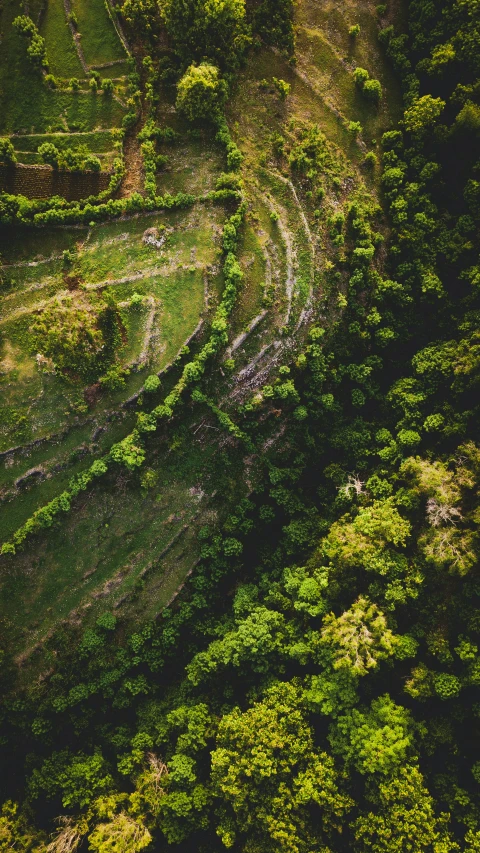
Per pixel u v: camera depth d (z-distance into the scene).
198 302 44.38
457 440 43.03
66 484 44.53
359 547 40.12
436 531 39.41
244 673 44.31
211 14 41.50
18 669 45.38
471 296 44.41
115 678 45.53
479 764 39.09
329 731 39.94
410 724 39.19
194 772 42.22
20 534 43.62
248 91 45.88
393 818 36.44
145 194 44.41
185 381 44.00
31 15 44.62
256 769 38.56
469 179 45.06
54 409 43.81
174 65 44.72
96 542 46.06
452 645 40.62
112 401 44.12
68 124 44.53
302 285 45.25
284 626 43.16
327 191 46.06
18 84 44.41
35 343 43.12
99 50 44.69
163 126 44.91
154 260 44.47
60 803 44.88
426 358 45.16
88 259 44.06
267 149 45.78
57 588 45.78
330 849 38.28
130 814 41.62
